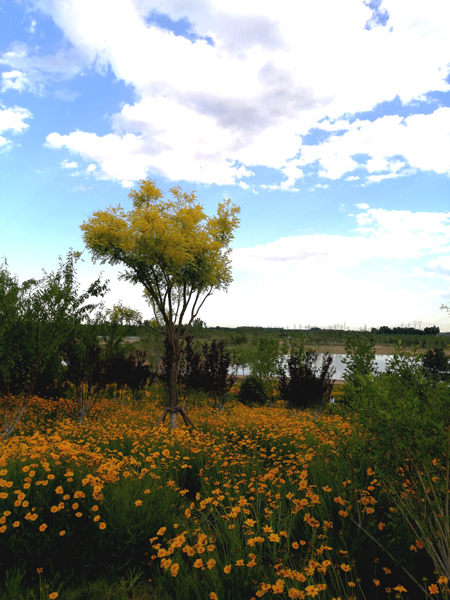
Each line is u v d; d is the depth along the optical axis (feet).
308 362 47.42
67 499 10.35
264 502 11.98
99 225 26.89
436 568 7.57
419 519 8.18
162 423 31.32
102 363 34.17
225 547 9.71
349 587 7.77
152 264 27.27
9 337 24.77
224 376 46.75
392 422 8.07
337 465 10.24
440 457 8.16
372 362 26.81
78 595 8.65
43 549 9.33
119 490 11.25
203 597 7.91
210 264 29.01
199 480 15.70
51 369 35.94
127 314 32.17
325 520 9.71
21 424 28.17
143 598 8.68
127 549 9.88
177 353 29.66
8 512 9.19
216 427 26.81
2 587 8.69
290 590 6.47
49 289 27.04
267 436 22.15
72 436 22.65
